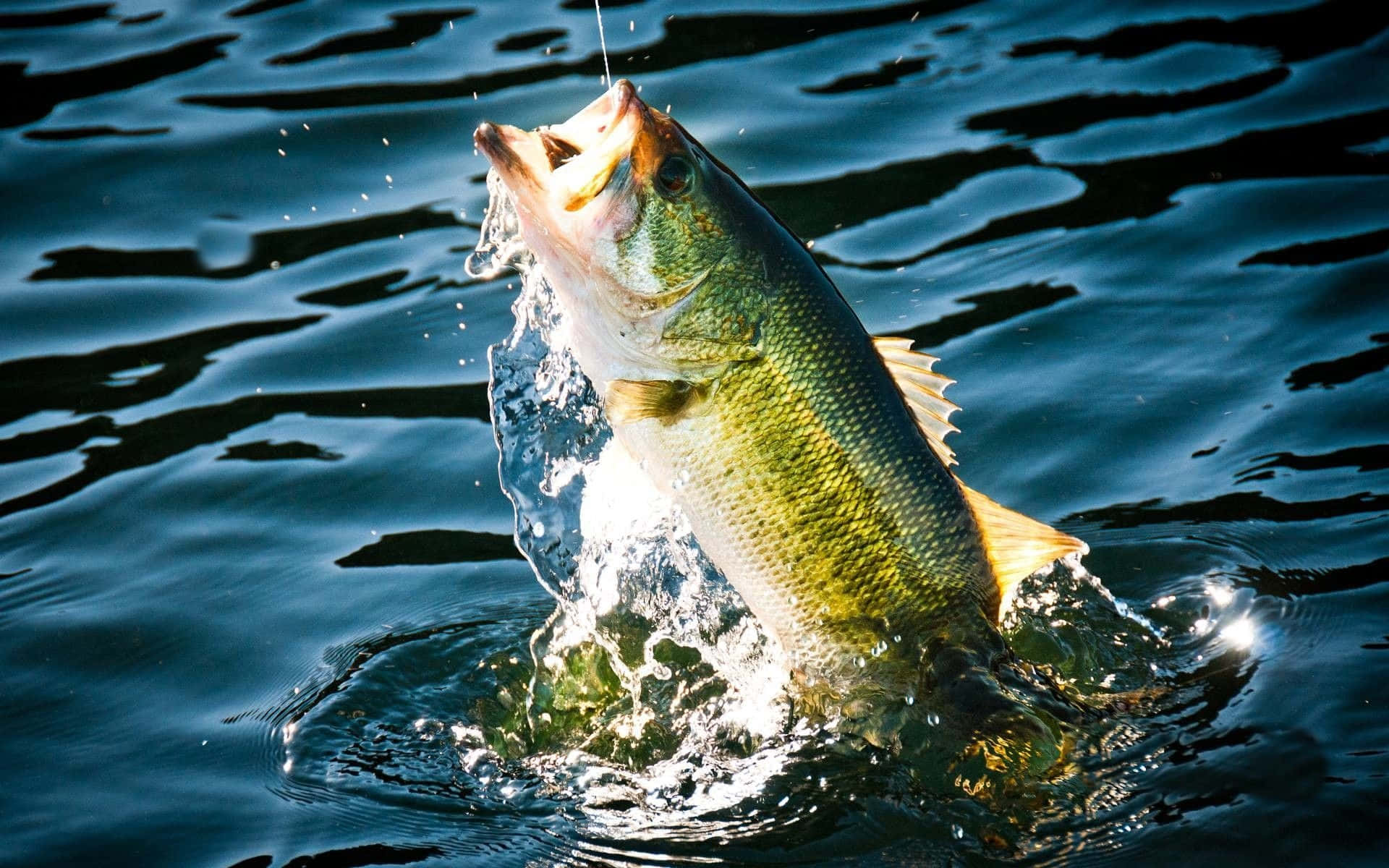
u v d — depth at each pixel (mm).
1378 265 11742
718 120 14891
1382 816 6773
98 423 11586
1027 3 17031
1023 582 8875
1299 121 14094
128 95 16125
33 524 10414
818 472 7520
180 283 13320
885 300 12164
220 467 10945
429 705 8516
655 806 7512
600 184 7578
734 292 7547
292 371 12086
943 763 7285
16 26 17859
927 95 15211
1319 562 8906
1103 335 11414
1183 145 13945
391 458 10984
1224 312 11500
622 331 7766
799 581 7656
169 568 9930
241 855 7387
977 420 10625
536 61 16125
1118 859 6680
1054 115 14695
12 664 9047
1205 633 8414
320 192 14430
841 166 14164
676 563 9203
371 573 9797
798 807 7273
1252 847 6660
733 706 8195
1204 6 16562
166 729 8461
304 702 8602
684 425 7680
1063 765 7203
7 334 12750
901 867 6816
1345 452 9875
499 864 7164
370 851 7340
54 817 7738
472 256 9375
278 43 17141
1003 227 13023
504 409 9648
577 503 9492
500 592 9531
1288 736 7363
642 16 17125
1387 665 7910
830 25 16719
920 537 7578
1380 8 15961
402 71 16203
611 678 8625
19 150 15133
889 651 7617
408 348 12289
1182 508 9594
